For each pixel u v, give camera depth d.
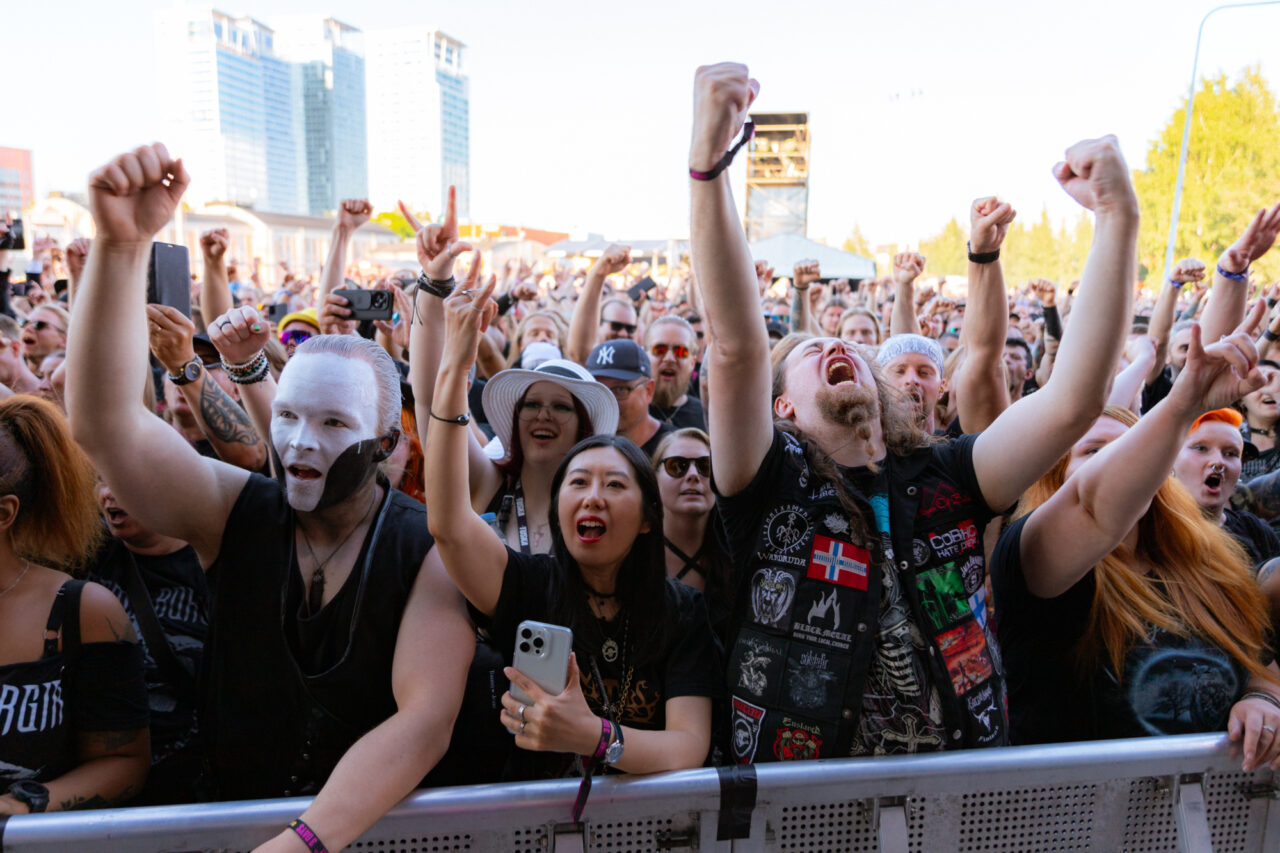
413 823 1.49
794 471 1.78
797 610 1.70
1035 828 1.67
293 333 4.07
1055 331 5.77
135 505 1.64
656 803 1.54
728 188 1.52
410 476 2.84
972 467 1.82
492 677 1.82
